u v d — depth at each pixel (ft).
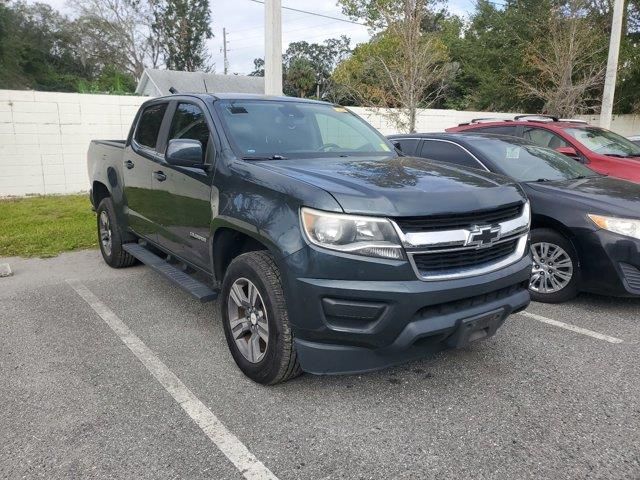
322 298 10.05
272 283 11.02
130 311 16.76
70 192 39.78
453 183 11.47
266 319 11.23
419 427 10.43
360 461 9.41
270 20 30.45
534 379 12.35
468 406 11.19
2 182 37.24
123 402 11.31
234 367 12.91
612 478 8.94
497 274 11.00
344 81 64.34
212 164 13.35
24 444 9.84
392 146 16.40
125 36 172.76
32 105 37.40
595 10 63.87
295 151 13.99
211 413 10.89
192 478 8.95
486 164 20.03
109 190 20.30
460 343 10.74
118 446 9.79
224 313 12.64
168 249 16.26
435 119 53.98
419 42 50.85
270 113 15.14
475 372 12.69
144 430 10.29
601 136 28.25
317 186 10.51
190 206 14.23
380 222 9.90
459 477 8.99
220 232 12.88
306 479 8.95
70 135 39.06
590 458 9.46
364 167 12.52
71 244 25.00
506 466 9.26
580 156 25.86
